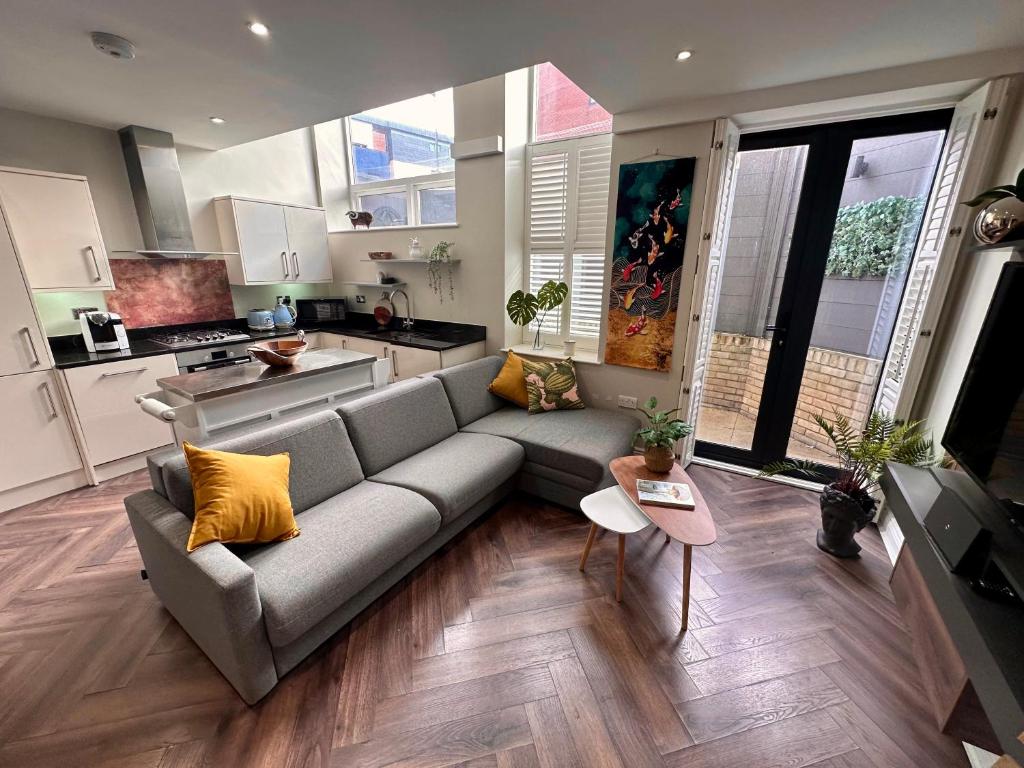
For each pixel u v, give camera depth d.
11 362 2.61
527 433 2.84
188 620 1.67
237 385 2.29
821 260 2.79
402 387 2.68
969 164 2.08
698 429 3.58
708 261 2.79
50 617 1.89
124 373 3.04
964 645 1.27
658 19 1.75
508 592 2.06
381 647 1.76
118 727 1.45
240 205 3.89
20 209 2.66
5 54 2.09
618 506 2.12
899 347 2.50
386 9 1.71
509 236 3.61
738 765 1.35
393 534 1.86
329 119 3.05
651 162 2.83
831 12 1.67
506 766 1.35
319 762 1.35
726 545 2.41
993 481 1.48
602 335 3.34
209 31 1.89
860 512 2.21
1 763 1.35
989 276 1.97
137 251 3.34
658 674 1.65
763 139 2.84
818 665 1.69
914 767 1.35
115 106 2.80
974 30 1.77
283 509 1.75
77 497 2.84
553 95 3.43
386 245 4.34
